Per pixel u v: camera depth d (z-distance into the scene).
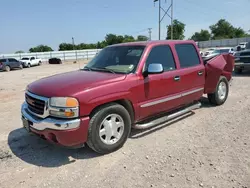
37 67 33.88
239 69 13.16
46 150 3.93
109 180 3.02
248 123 4.85
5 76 19.61
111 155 3.68
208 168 3.20
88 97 3.37
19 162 3.54
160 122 4.61
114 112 3.69
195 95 5.35
